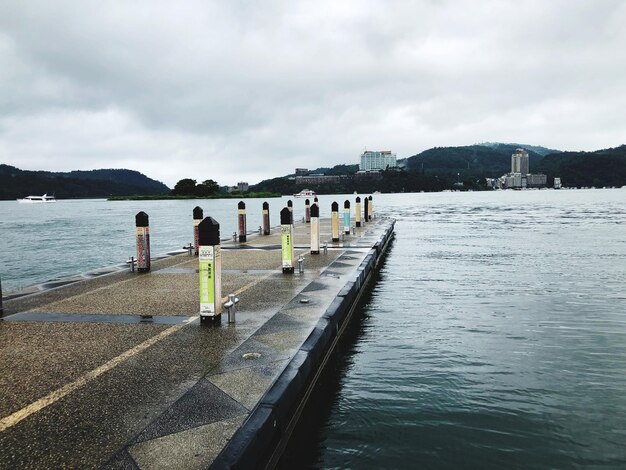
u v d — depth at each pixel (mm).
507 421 6113
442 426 6031
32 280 18938
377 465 5211
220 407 4723
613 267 18578
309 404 6461
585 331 9992
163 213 81188
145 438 4133
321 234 24281
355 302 11922
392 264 20297
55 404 4812
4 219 67188
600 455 5305
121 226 50125
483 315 11469
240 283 11312
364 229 27781
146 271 13320
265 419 4418
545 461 5203
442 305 12617
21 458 3834
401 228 40312
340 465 5230
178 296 9961
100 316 8281
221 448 3963
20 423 4422
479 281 16016
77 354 6301
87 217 71250
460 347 9094
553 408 6453
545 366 8008
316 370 6926
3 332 7320
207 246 7691
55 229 46250
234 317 7855
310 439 5777
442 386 7266
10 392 5109
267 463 4621
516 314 11500
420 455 5383
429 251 24578
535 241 28500
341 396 6992
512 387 7176
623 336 9609
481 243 28000
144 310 8719
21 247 30172
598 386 7156
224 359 6094
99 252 27406
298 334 7180
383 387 7289
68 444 4047
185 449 3953
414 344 9344
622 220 46094
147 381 5391
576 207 74875
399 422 6164
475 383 7355
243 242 21141
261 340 6879
